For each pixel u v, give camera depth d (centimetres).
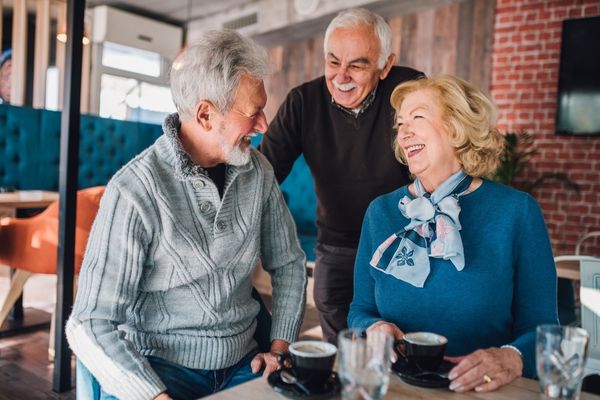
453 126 144
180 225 135
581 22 496
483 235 140
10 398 258
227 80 134
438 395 102
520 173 537
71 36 253
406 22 598
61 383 266
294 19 618
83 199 290
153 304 140
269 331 163
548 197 527
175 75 140
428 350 106
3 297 432
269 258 170
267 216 165
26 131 526
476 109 146
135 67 757
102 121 580
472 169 147
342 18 205
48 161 539
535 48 525
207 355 140
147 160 136
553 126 521
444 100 145
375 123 215
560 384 94
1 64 651
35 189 532
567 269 236
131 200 130
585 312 180
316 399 97
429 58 583
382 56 207
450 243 134
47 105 687
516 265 140
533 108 530
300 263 171
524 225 139
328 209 228
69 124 254
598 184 503
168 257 135
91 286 129
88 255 132
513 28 534
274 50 698
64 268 260
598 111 494
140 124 610
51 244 306
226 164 149
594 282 178
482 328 136
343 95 209
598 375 167
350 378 88
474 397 102
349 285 228
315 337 364
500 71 544
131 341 136
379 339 89
